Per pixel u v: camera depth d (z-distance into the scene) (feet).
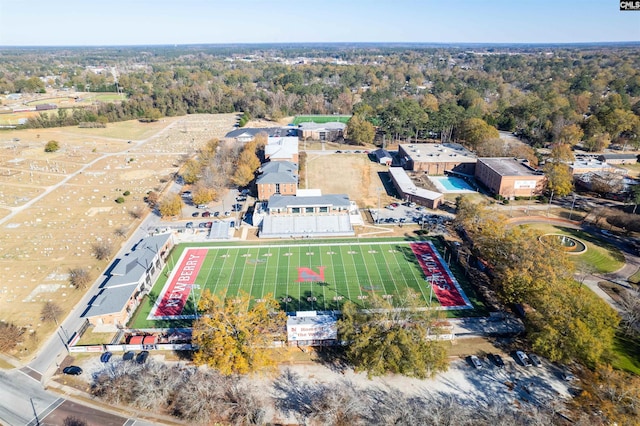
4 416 200.95
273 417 200.64
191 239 370.12
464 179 522.06
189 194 475.72
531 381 220.84
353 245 357.82
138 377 213.46
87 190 495.82
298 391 215.51
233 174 504.02
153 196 454.81
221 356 206.59
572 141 614.34
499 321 264.31
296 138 608.60
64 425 196.54
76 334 253.03
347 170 552.41
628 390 185.68
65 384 220.84
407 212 424.05
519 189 453.99
